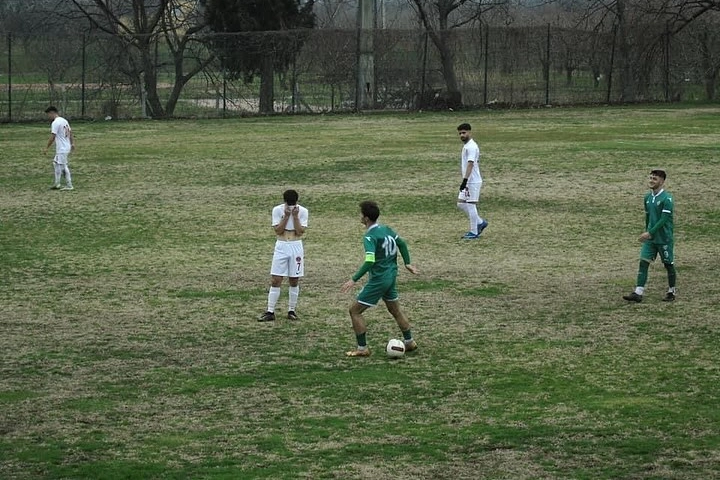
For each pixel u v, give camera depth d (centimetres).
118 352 3453
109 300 4203
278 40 14000
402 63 14325
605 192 6969
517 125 11819
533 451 2533
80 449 2573
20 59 13425
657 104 14838
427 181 7506
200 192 7162
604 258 4975
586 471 2400
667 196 4050
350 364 3300
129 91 13638
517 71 14688
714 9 14962
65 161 7331
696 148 9200
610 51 14950
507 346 3491
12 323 3844
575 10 17250
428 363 3300
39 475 2405
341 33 14112
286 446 2578
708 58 15200
